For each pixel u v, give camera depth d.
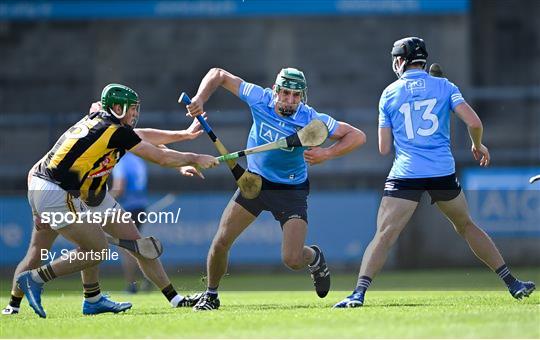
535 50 79.69
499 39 79.94
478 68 79.88
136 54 80.25
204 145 67.44
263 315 23.55
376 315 22.52
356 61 78.88
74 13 77.38
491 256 27.03
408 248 56.91
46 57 80.81
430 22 77.31
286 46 79.44
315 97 78.94
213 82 26.66
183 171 26.97
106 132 24.95
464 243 56.59
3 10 77.75
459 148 57.88
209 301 26.94
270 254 55.91
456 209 26.62
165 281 28.19
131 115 25.44
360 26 78.88
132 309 27.97
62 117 62.72
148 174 59.97
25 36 80.94
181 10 76.81
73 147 24.95
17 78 80.81
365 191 56.28
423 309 24.30
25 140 73.44
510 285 27.08
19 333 21.14
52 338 20.27
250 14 76.44
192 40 80.00
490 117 75.62
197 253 54.78
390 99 26.41
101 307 27.03
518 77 79.62
